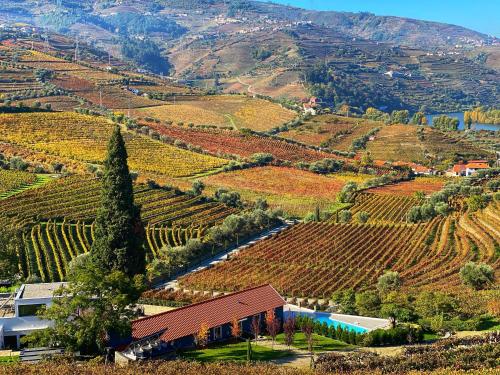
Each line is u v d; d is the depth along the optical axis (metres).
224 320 80.31
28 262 118.25
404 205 197.50
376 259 134.12
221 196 188.88
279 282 115.38
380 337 78.19
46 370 61.22
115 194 90.31
